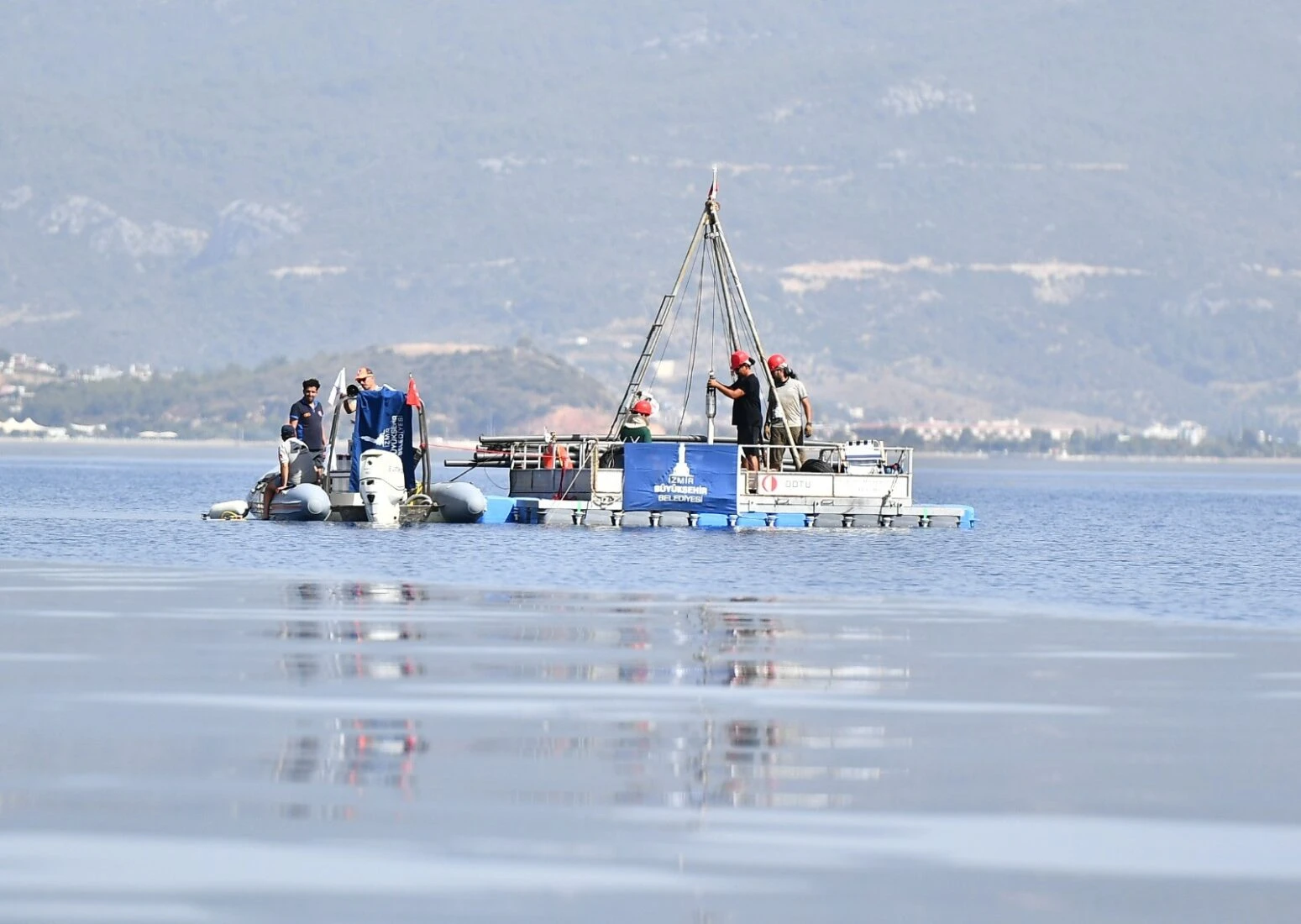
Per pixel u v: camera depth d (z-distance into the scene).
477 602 76.81
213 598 77.94
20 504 192.50
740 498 141.88
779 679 54.62
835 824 36.47
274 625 67.50
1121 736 45.56
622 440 148.38
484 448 157.62
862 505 146.00
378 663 57.22
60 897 31.66
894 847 34.94
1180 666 58.44
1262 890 32.56
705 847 34.78
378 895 31.84
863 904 31.62
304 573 92.00
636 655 59.53
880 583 89.75
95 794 38.25
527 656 59.09
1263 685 54.31
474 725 46.09
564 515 139.50
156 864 33.44
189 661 57.28
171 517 155.00
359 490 140.62
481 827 35.91
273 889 32.09
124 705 48.69
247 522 140.12
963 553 115.19
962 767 41.59
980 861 34.09
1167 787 39.75
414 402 140.38
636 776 40.28
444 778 39.94
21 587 83.19
